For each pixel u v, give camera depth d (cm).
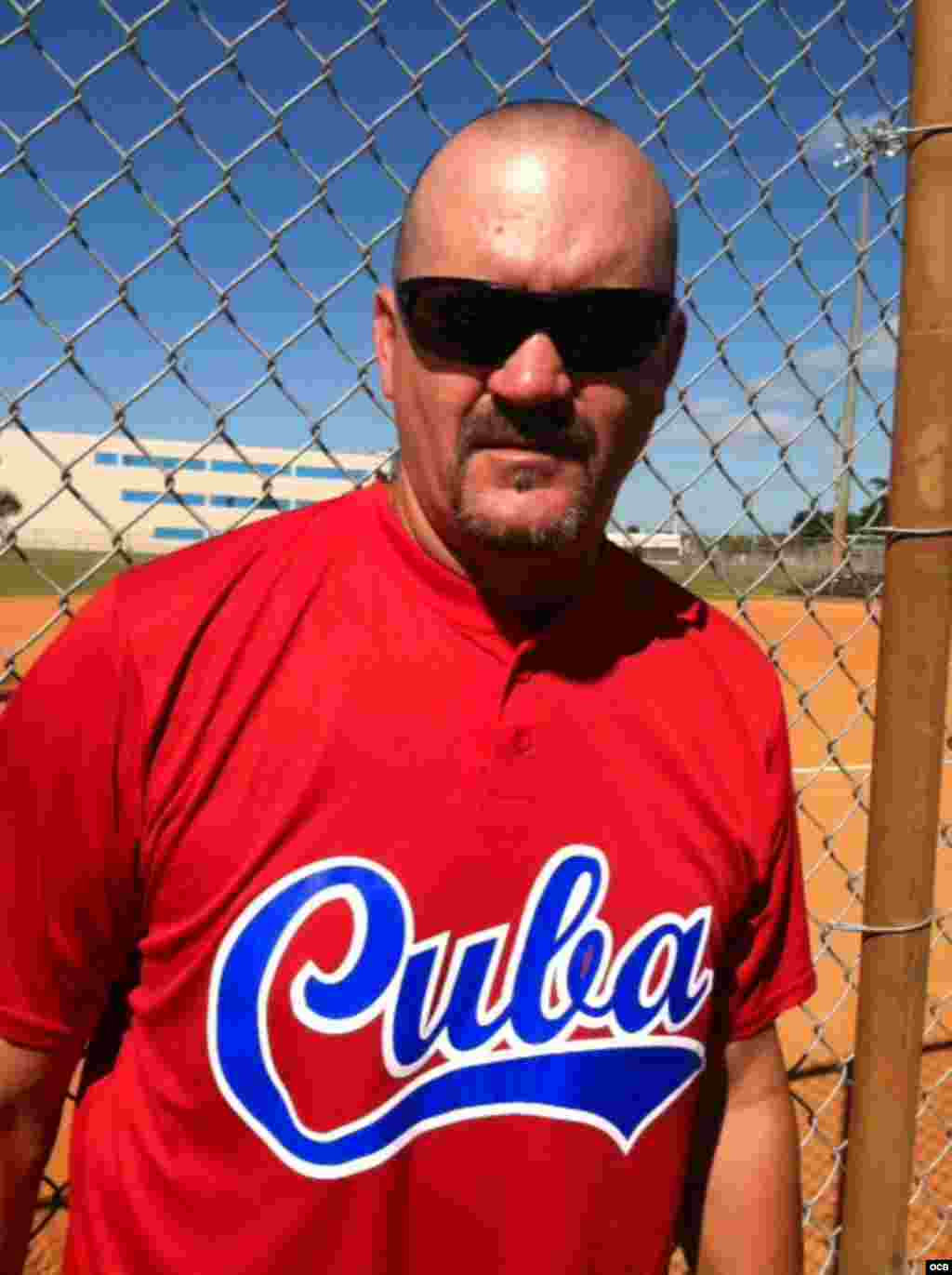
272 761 121
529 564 126
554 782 129
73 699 119
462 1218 124
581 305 121
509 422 122
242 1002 119
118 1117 125
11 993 121
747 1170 150
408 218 127
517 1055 126
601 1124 129
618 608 141
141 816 120
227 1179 119
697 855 135
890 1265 178
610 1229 131
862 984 176
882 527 168
